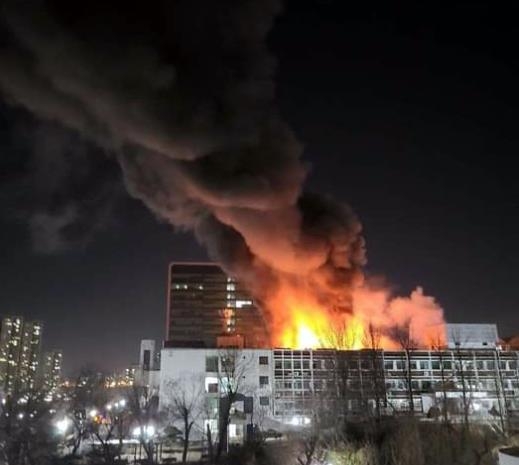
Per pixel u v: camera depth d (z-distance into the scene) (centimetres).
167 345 9788
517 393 8881
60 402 8306
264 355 8669
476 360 9056
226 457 6000
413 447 4644
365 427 5425
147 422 7131
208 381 8331
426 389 8575
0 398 8994
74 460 6366
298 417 8150
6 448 6100
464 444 4766
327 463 4988
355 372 7988
